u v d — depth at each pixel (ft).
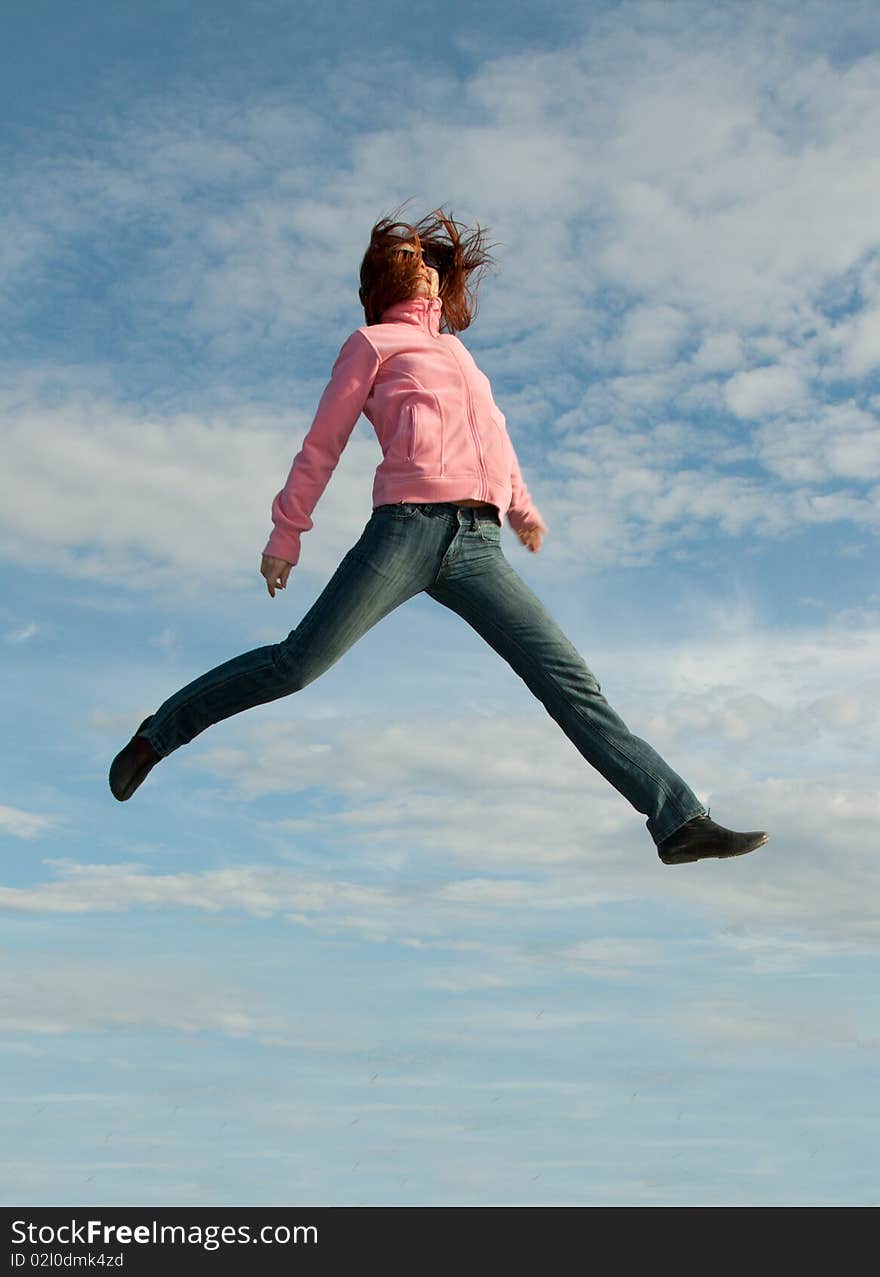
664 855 11.16
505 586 11.39
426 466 11.05
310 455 11.41
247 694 11.25
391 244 11.96
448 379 11.36
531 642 11.38
